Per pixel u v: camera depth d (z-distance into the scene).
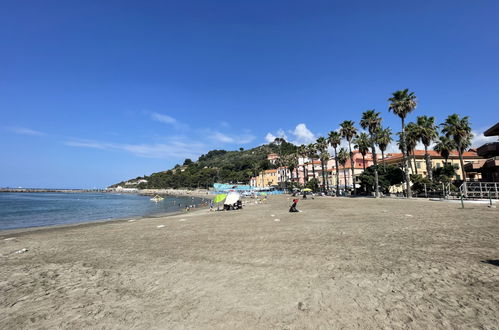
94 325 4.66
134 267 8.28
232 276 6.88
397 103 45.91
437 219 15.77
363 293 5.41
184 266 8.05
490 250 8.20
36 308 5.59
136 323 4.62
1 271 8.67
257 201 49.34
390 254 8.25
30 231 22.02
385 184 53.09
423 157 61.56
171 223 21.06
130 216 37.09
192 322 4.52
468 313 4.40
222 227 16.83
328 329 4.10
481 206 24.20
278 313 4.70
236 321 4.48
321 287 5.83
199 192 147.88
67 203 77.06
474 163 39.84
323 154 73.50
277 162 110.19
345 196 59.94
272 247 10.14
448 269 6.57
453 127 43.81
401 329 4.01
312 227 14.79
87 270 8.28
